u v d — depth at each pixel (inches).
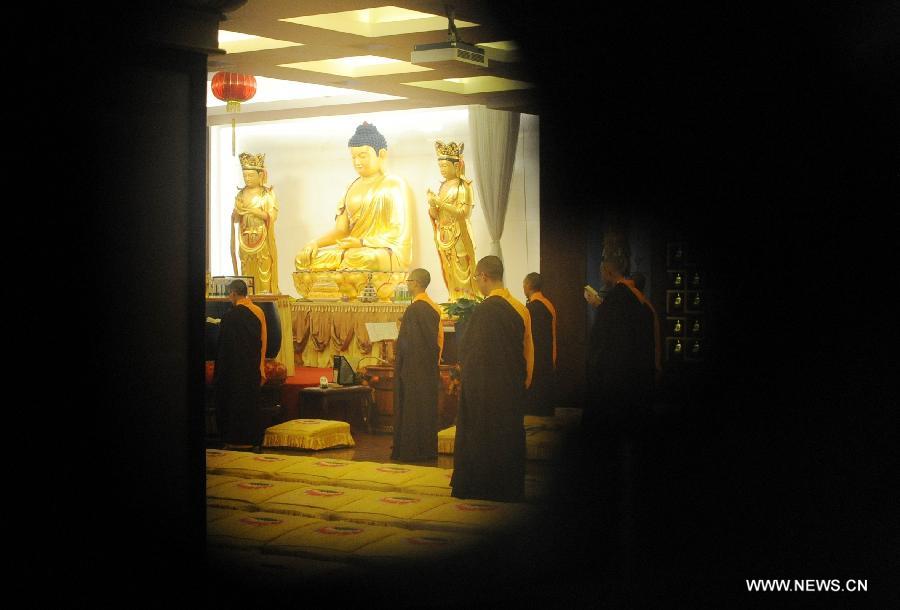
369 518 206.8
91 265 145.9
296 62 317.7
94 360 146.7
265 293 468.4
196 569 159.5
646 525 202.2
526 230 439.8
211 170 530.6
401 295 441.4
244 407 305.9
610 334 249.6
